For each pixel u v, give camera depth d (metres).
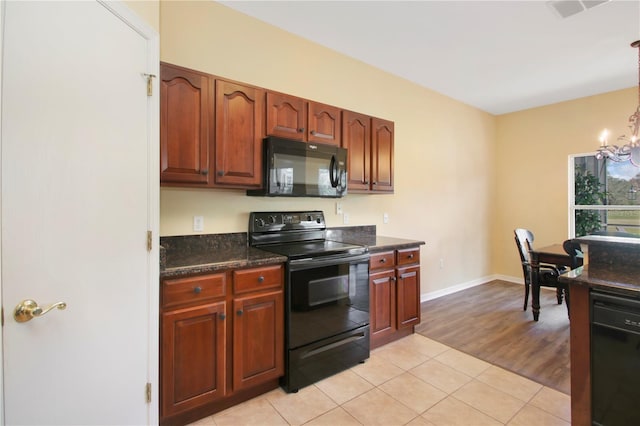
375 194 3.31
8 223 0.97
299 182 2.31
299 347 2.04
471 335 2.90
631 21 2.48
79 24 1.18
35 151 1.04
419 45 2.89
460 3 2.27
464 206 4.47
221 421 1.74
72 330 1.16
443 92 4.07
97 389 1.26
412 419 1.76
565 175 4.32
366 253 2.43
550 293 4.27
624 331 1.43
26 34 1.01
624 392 1.44
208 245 2.26
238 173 2.07
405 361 2.42
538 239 4.58
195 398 1.67
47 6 1.07
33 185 1.04
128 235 1.39
